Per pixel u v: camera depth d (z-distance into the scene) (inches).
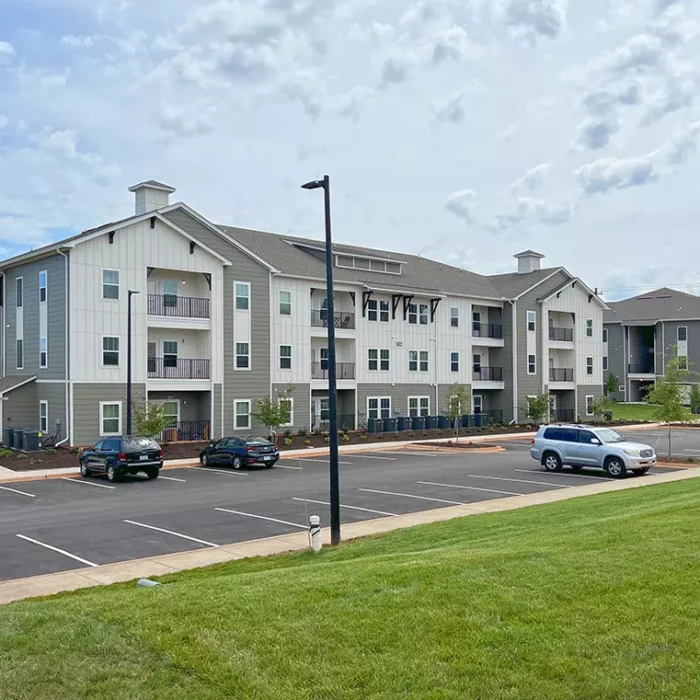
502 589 314.3
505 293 2119.8
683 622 271.0
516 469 1093.8
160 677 245.8
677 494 699.4
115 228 1327.5
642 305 3110.2
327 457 1311.5
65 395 1288.1
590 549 386.6
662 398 1243.2
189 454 1290.6
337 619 285.9
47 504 808.9
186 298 1441.9
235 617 291.6
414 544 514.6
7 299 1492.4
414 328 1900.8
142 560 528.1
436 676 237.5
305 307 1649.9
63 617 301.6
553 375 2217.0
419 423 1809.8
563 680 233.9
